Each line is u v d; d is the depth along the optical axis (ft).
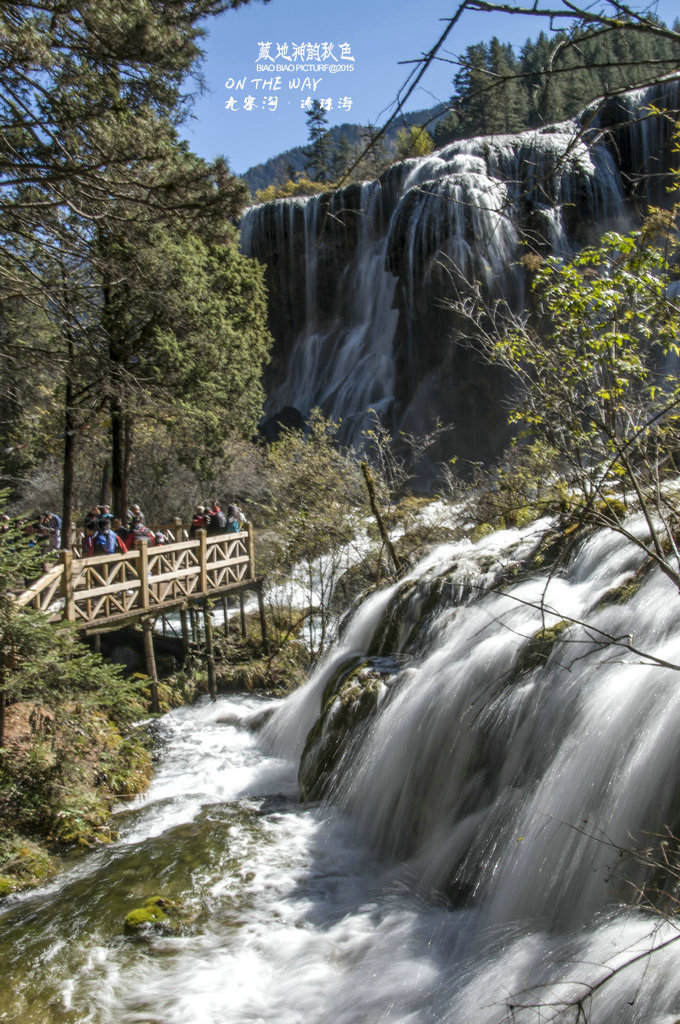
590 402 16.34
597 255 17.54
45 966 19.44
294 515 52.54
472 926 17.90
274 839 25.48
